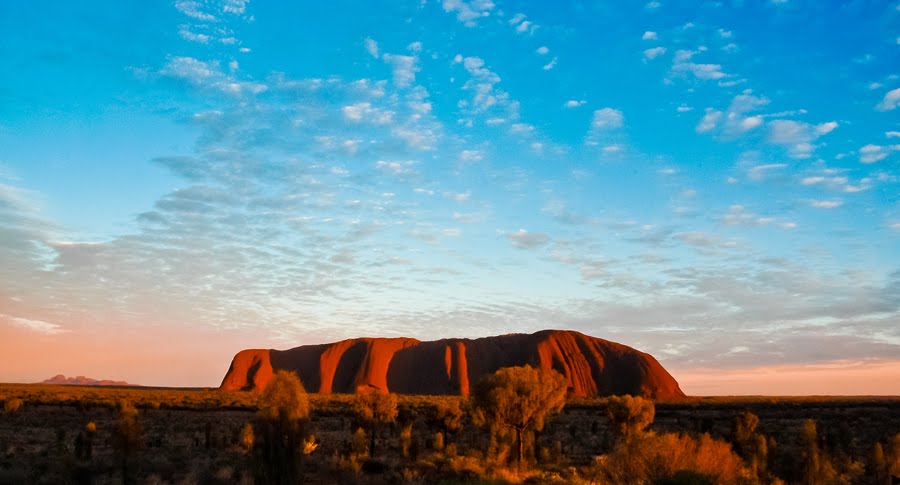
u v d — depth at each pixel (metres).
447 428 51.25
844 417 77.62
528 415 34.81
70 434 50.53
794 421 72.12
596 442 52.41
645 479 19.16
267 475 19.98
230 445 43.09
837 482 28.38
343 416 80.06
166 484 24.92
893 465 29.89
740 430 32.97
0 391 122.62
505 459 32.47
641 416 48.62
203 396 122.56
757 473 26.69
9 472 24.69
